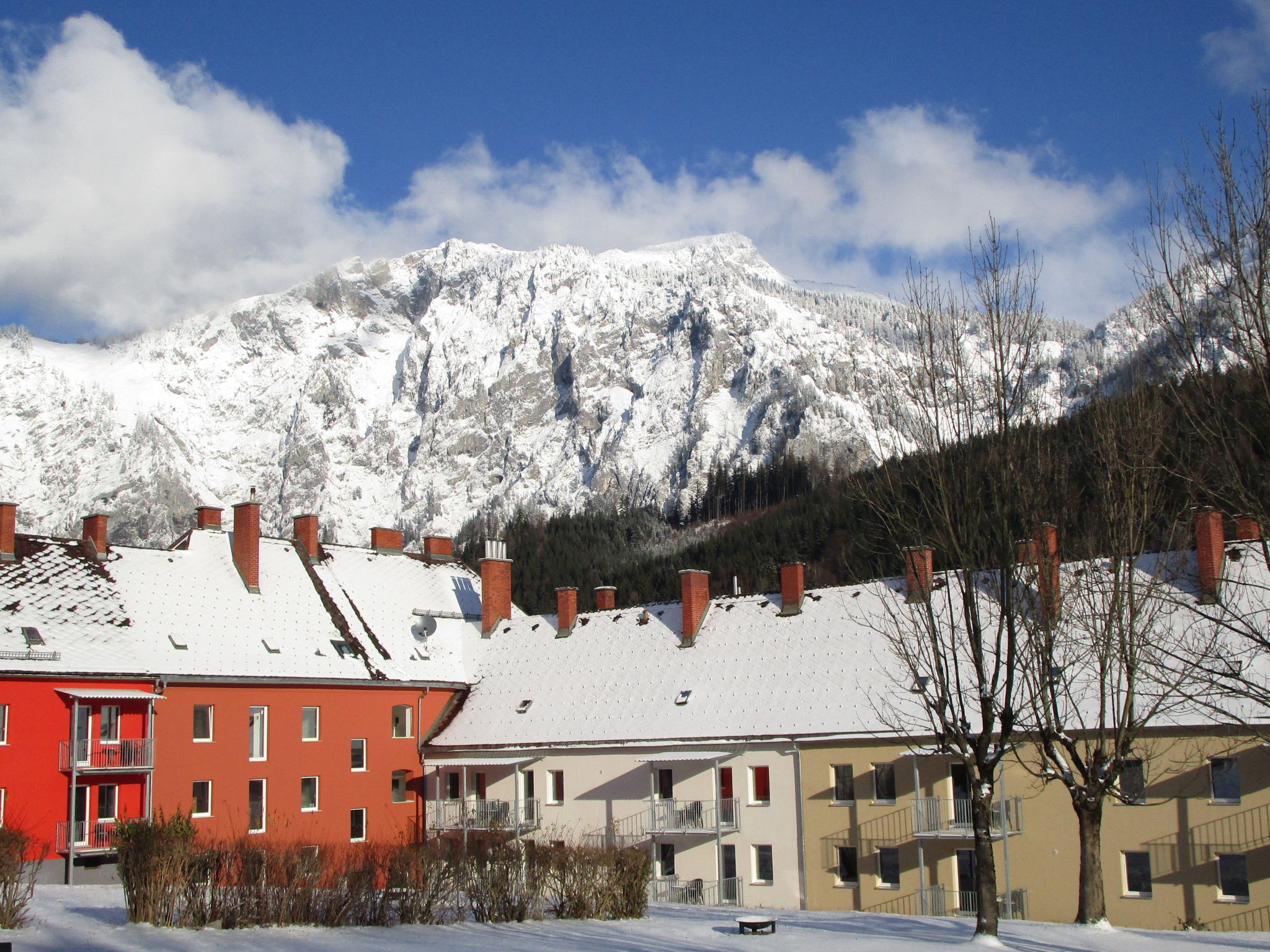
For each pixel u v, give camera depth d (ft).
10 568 167.63
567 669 195.21
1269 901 119.44
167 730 164.66
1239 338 71.87
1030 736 103.60
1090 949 81.56
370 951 75.51
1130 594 95.35
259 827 172.76
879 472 100.58
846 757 152.25
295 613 193.36
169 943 76.28
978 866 82.84
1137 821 128.57
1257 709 121.19
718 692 172.65
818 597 178.91
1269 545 72.33
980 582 95.40
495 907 98.17
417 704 196.13
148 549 187.93
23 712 149.89
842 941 86.02
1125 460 96.02
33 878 95.35
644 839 167.63
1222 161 73.97
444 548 235.61
